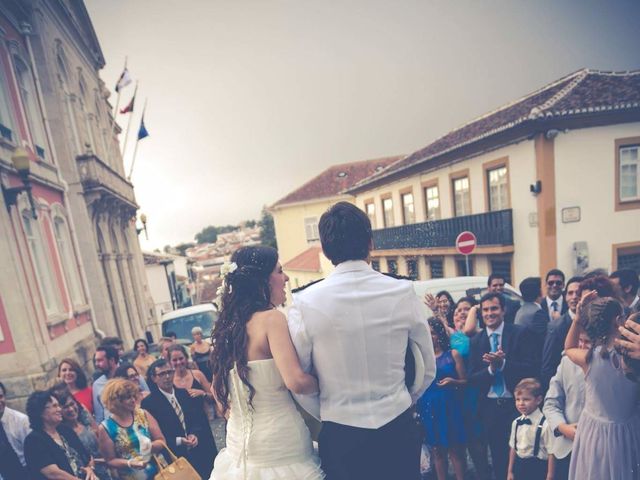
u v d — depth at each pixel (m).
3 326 6.26
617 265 10.38
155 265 25.91
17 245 6.57
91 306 9.98
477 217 12.27
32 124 8.78
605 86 10.71
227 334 1.49
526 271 10.86
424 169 15.73
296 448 1.48
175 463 2.73
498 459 3.16
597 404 2.04
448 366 3.15
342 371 1.33
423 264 15.86
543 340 3.57
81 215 10.75
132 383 2.91
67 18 11.80
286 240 30.31
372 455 1.30
